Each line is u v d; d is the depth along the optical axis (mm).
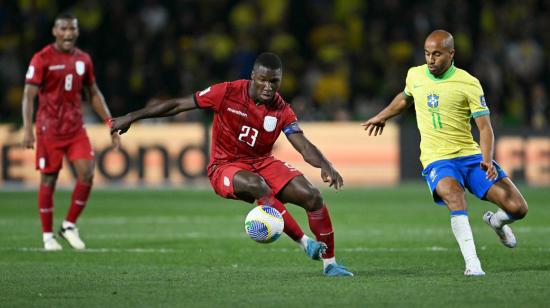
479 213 52438
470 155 27984
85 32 85250
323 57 86062
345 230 43625
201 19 88625
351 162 73250
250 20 88375
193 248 36406
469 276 26484
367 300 22438
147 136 73000
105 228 44938
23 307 21984
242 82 27672
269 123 27438
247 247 36781
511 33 88438
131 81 81500
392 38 85125
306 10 89625
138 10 88812
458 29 85688
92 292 24234
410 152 73000
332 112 77750
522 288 24031
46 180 36750
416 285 24812
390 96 79938
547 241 38062
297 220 48938
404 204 57938
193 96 27578
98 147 73125
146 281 26344
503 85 83812
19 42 84688
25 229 44469
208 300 22719
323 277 26859
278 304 22016
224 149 28109
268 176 27516
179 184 72812
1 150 72688
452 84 27500
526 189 67688
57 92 36844
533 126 73875
